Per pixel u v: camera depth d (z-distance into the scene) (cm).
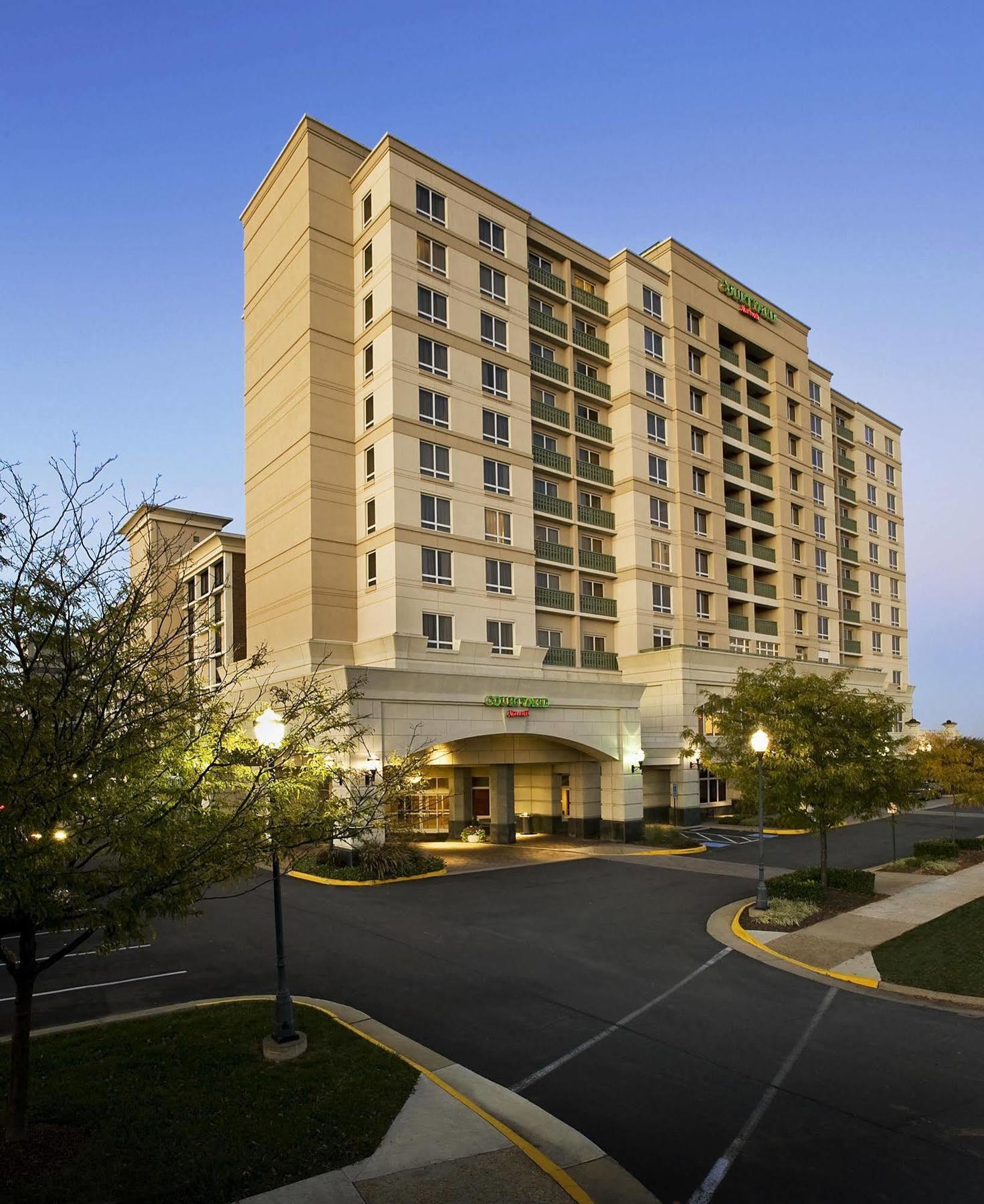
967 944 1515
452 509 3141
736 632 4447
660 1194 698
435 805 3384
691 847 3008
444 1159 721
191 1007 1145
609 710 3228
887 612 6278
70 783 673
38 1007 1195
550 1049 1033
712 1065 984
